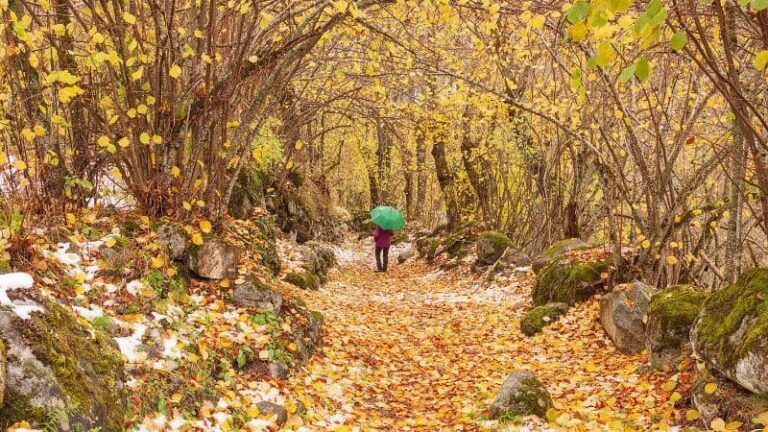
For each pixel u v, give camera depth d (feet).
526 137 41.78
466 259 50.21
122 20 20.22
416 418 18.47
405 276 53.78
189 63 23.67
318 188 76.23
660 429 14.78
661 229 25.09
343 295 38.86
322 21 25.31
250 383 17.28
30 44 16.94
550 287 30.25
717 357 14.53
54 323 11.87
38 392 10.33
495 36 32.40
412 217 102.73
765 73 16.06
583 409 17.11
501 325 29.66
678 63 25.08
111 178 22.71
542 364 23.02
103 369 12.34
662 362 18.85
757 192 18.48
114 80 20.22
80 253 18.02
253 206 41.19
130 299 17.25
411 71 28.66
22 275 12.33
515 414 16.69
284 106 44.62
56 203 19.07
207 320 18.93
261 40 24.25
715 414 14.16
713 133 25.35
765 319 13.37
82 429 10.63
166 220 22.18
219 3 23.73
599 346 23.57
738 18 16.31
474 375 22.54
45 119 19.27
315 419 16.71
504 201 51.75
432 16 28.94
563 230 41.57
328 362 21.66
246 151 25.52
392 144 94.22
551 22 24.38
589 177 38.99
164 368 14.85
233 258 22.09
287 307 22.79
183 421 13.70
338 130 98.07
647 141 31.14
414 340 28.50
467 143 52.49
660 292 21.35
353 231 101.14
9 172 16.67
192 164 23.25
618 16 18.37
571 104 32.09
